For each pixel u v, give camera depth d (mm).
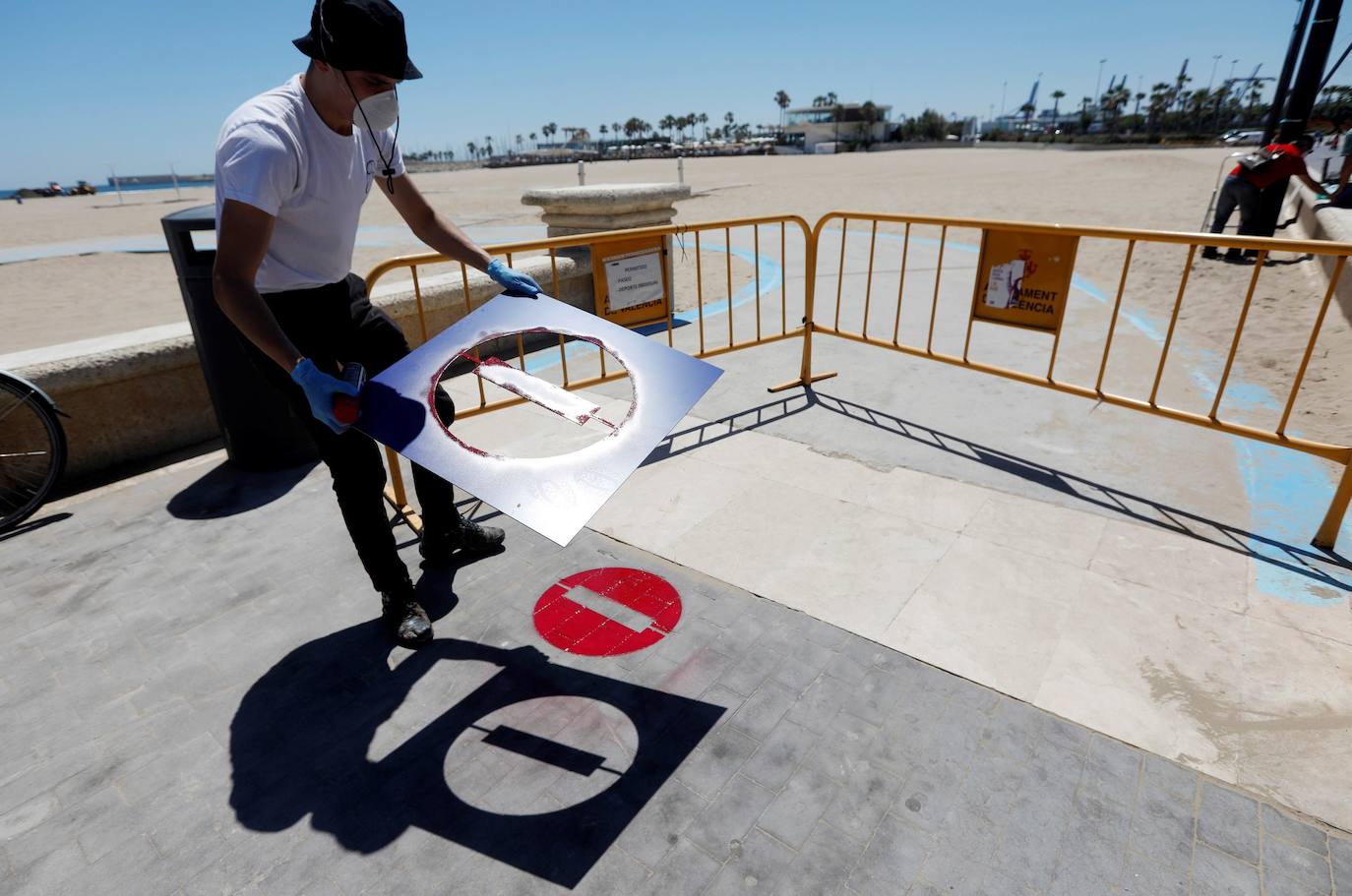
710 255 10633
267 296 2209
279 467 4039
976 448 3947
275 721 2283
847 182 26703
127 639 2684
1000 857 1773
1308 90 8797
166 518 3543
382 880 1781
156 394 4238
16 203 60094
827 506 3414
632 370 2295
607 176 42812
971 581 2822
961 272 8633
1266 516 3207
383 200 26484
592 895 1723
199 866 1837
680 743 2135
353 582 2980
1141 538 3066
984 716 2186
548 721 2236
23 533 3449
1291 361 5090
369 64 1834
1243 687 2268
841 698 2273
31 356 3863
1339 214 7918
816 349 5789
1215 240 3051
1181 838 1805
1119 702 2221
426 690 2381
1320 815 1854
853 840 1828
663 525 3297
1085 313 6609
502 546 3180
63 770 2131
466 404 4816
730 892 1714
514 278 2631
